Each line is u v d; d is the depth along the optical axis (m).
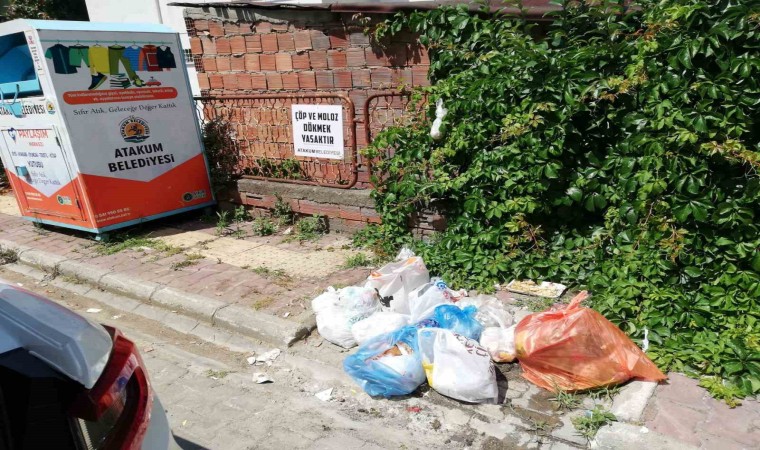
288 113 6.45
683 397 3.18
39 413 1.75
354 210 6.06
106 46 6.08
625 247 4.16
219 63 6.89
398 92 5.59
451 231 5.20
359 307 4.19
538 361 3.42
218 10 6.62
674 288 3.86
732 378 3.26
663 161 3.84
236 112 6.91
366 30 5.60
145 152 6.56
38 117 6.13
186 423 3.40
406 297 4.34
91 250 6.28
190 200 7.06
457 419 3.26
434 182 5.10
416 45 5.45
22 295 2.27
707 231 3.82
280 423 3.36
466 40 5.16
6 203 8.95
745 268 3.77
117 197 6.42
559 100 4.41
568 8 4.74
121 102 6.29
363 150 5.59
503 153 4.65
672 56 3.80
